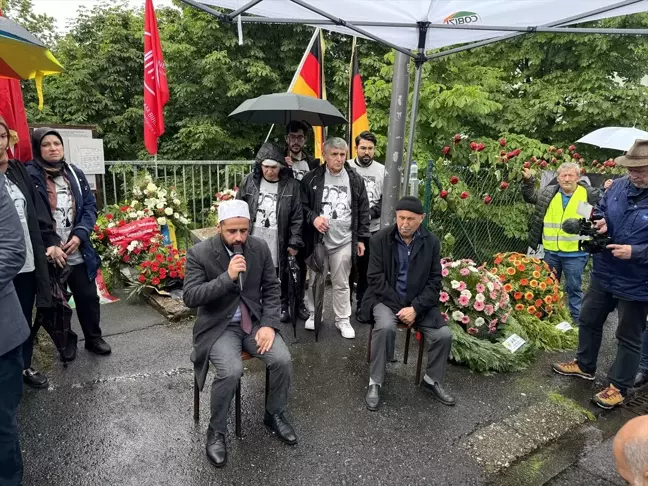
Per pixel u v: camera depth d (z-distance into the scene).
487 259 5.52
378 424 2.89
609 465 2.63
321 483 2.36
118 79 14.02
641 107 9.23
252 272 2.73
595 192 4.53
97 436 2.65
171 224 5.83
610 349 4.20
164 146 12.84
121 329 4.14
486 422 2.97
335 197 3.93
